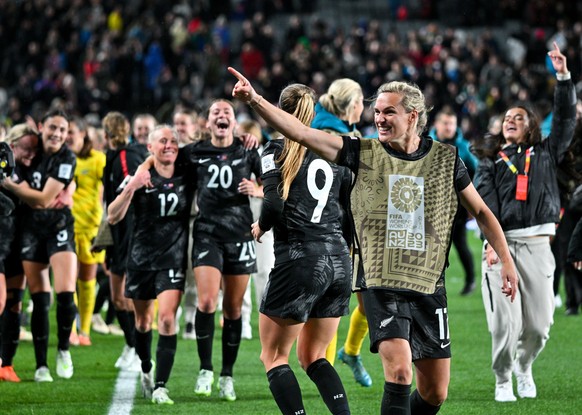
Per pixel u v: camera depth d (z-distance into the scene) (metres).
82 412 10.20
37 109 33.41
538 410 10.23
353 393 11.12
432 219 7.41
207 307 10.68
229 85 37.00
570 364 12.99
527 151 10.59
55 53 39.22
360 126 33.12
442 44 38.28
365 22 40.44
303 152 8.50
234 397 10.81
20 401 10.74
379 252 7.38
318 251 8.41
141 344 10.95
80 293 14.77
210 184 10.76
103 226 13.29
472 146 10.93
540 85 35.94
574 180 11.09
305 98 8.59
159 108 36.59
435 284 7.44
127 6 43.56
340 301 8.58
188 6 43.28
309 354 8.53
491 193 10.62
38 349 11.88
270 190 8.38
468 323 16.42
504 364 10.58
